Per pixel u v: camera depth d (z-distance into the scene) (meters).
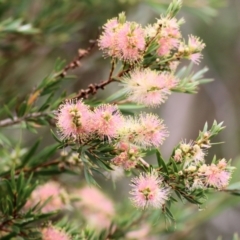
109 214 1.86
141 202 1.41
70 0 2.13
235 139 4.84
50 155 1.65
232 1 4.49
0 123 1.63
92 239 1.60
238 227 4.18
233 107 4.88
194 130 4.89
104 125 1.42
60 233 1.55
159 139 1.43
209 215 2.08
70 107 1.42
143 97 1.46
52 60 2.52
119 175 1.55
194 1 2.18
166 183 1.43
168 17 1.48
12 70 2.25
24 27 1.83
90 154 1.44
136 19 2.43
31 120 1.62
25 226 1.54
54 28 2.05
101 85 1.49
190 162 1.43
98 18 2.29
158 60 1.47
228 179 1.42
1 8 1.93
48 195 1.69
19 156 1.73
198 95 4.90
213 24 4.43
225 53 4.64
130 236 1.80
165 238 2.13
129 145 1.43
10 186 1.54
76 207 1.85
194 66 4.61
